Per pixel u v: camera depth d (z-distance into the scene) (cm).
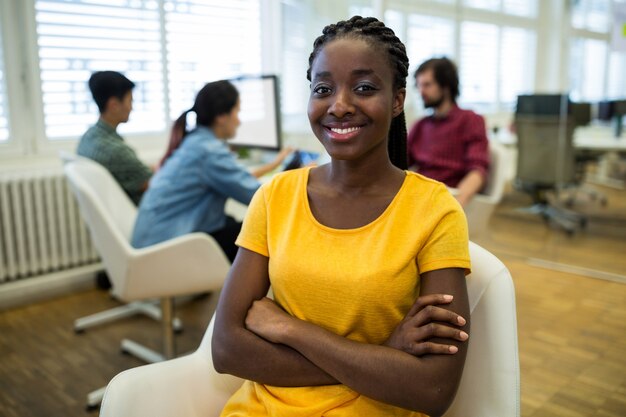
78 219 320
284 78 371
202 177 218
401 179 96
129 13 329
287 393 91
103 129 252
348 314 89
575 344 252
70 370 233
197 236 196
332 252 91
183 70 357
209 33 364
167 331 226
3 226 293
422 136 287
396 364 83
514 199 418
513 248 409
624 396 208
